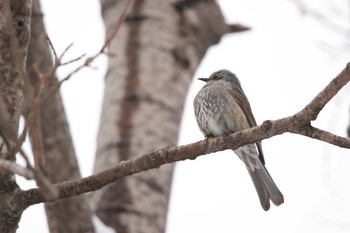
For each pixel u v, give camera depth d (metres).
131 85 13.51
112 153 12.62
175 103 13.66
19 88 8.13
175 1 14.92
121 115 13.10
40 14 11.77
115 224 11.78
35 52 11.62
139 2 14.68
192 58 14.52
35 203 8.21
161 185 12.51
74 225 11.12
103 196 12.17
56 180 11.52
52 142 11.52
